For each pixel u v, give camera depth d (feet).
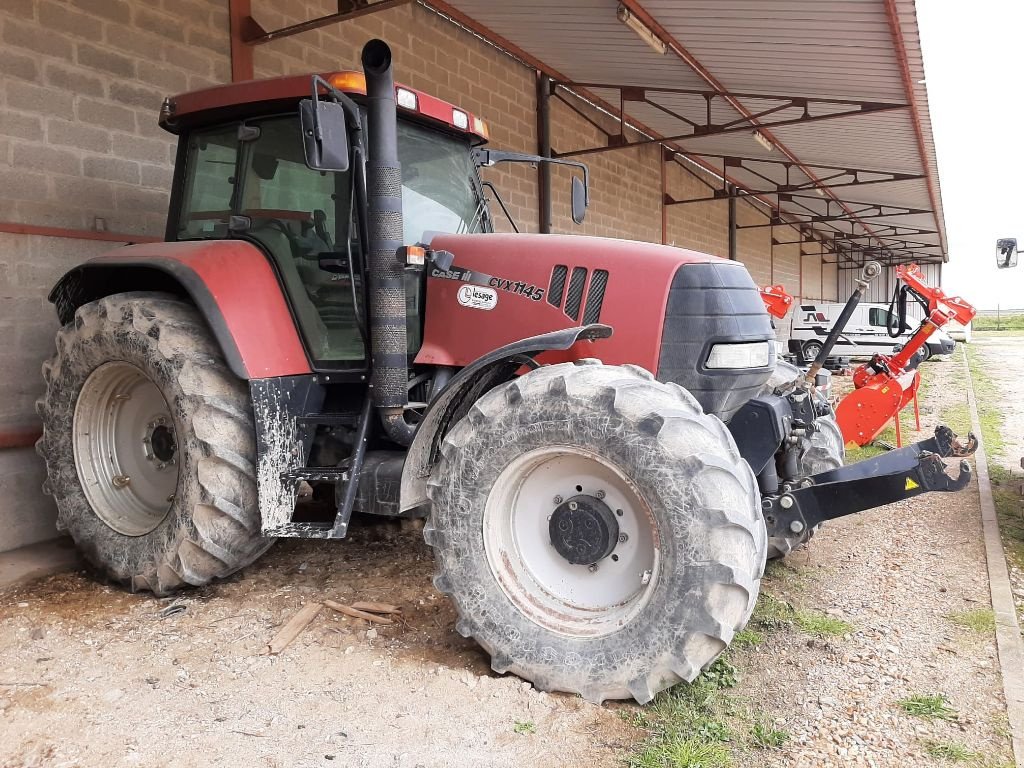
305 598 11.92
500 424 9.17
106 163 16.10
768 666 10.02
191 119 12.57
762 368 10.66
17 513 14.42
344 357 11.72
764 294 20.93
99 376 12.31
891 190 52.80
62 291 13.04
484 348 11.12
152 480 12.51
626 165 42.19
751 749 8.14
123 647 10.35
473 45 28.58
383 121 10.20
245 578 12.70
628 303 10.44
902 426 27.78
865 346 55.83
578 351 10.61
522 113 31.86
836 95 29.01
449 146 12.87
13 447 14.55
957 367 51.42
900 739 8.35
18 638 10.59
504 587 9.37
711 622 8.23
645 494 8.55
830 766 7.85
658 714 8.66
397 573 12.94
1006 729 8.55
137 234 16.72
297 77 11.21
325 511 15.30
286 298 11.79
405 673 9.62
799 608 11.93
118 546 12.06
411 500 9.96
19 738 8.24
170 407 11.27
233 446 11.09
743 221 65.98
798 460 13.80
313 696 9.10
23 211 14.70
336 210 11.35
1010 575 13.30
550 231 33.58
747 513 8.41
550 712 8.67
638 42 26.78
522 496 9.53
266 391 11.10
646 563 9.00
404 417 11.41
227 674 9.64
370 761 7.82
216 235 12.60
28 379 14.79
